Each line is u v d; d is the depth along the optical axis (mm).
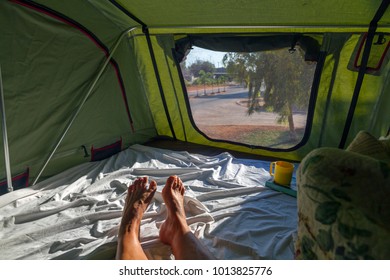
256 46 1694
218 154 2133
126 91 2111
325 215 512
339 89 1640
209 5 1325
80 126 1759
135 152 2059
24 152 1438
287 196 1385
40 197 1326
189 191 1419
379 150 599
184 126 2361
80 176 1600
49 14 1400
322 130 1808
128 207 1068
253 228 1102
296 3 1201
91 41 1684
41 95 1467
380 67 1473
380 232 448
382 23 1340
